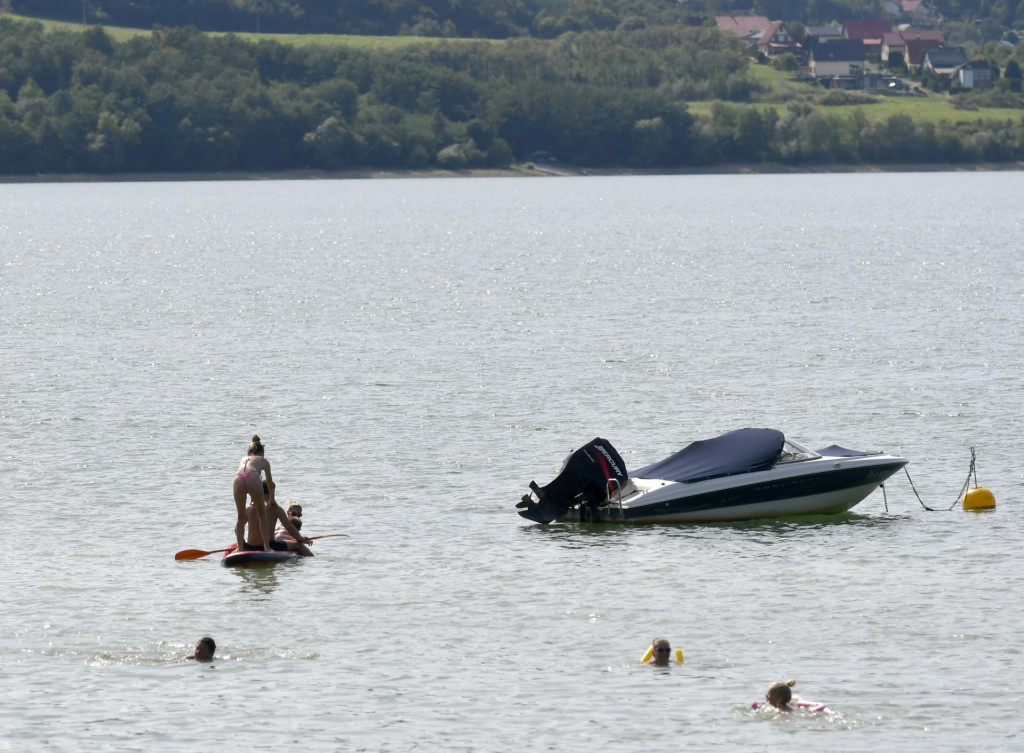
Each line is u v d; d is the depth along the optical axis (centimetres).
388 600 10144
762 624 9531
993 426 16350
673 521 12550
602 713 8000
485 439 15975
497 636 9344
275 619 9712
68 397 18600
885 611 9781
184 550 11256
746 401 18112
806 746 7550
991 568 10856
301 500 13225
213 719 7944
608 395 18638
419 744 7612
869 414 17175
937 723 7831
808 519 12662
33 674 8619
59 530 12119
